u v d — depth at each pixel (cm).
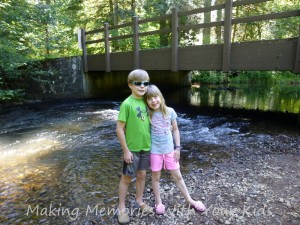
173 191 262
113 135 491
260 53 506
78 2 1272
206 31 1221
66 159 371
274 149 390
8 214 235
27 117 663
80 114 692
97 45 1367
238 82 1597
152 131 215
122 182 216
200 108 777
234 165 332
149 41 1318
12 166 348
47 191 276
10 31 736
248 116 646
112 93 1095
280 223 204
